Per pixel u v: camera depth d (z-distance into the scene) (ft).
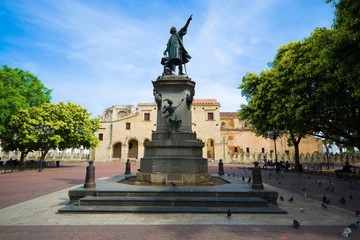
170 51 36.58
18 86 90.02
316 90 44.62
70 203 23.62
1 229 16.14
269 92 58.23
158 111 34.19
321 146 163.02
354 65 32.81
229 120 182.60
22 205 23.61
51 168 93.56
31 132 84.23
